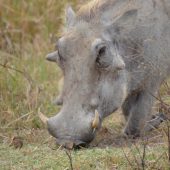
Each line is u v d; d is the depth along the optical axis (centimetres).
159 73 2408
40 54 3362
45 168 2022
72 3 3516
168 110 2300
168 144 1988
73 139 2084
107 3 2320
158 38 2391
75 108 2122
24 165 2069
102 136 2431
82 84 2144
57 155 2116
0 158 2153
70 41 2175
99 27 2250
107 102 2200
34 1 3716
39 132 2520
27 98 2748
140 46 2345
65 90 2153
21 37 3622
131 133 2439
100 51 2156
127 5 2350
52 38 3428
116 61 2198
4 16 3697
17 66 3100
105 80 2191
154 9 2398
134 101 2441
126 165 1986
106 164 1998
